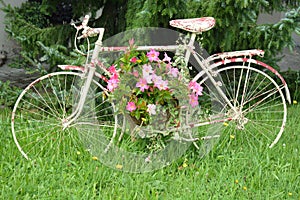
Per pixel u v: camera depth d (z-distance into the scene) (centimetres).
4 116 419
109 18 484
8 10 483
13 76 588
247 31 433
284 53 774
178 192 290
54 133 356
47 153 336
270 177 319
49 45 475
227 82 502
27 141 353
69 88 453
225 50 439
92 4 477
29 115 427
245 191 297
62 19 539
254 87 503
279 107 498
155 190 296
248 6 396
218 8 401
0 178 295
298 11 416
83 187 290
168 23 410
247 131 392
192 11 412
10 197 270
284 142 387
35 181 292
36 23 490
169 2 385
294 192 300
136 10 416
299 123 439
